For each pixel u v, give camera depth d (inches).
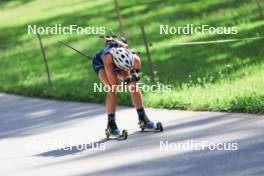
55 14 3083.2
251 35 1951.3
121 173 821.9
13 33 2923.2
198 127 1042.7
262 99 1123.9
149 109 1264.8
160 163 850.8
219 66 1665.8
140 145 967.0
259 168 770.2
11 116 1418.6
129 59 1016.9
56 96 1595.7
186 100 1243.2
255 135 936.9
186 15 2474.2
